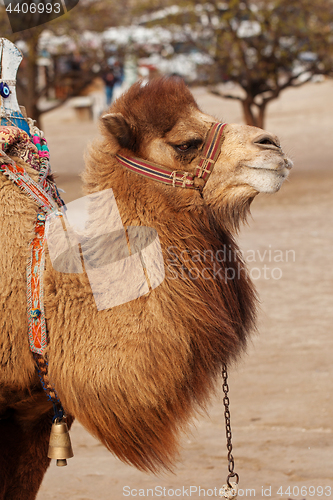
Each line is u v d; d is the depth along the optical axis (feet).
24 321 9.54
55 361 9.27
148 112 10.09
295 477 13.93
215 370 9.78
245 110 65.10
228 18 58.03
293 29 60.39
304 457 14.87
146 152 10.14
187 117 10.13
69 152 80.64
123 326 9.13
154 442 9.43
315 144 77.61
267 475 14.11
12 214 9.90
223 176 9.96
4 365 9.68
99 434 9.45
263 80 63.36
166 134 10.08
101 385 9.06
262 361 21.09
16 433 10.62
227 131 10.05
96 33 64.75
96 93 115.55
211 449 15.62
